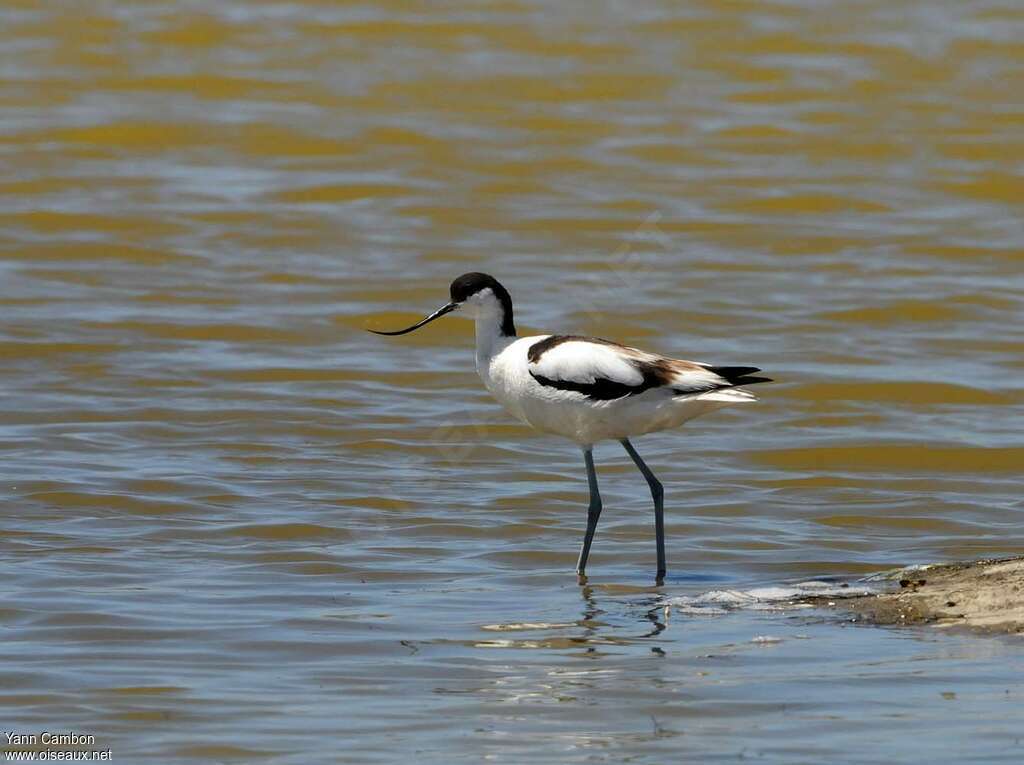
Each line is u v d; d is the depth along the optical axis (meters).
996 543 11.52
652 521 12.09
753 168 24.33
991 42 30.92
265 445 13.91
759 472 13.43
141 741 7.63
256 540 11.39
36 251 19.95
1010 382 16.11
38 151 24.00
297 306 18.36
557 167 24.17
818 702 8.10
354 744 7.61
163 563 10.77
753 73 28.98
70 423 14.37
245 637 9.21
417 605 9.95
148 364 16.22
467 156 24.52
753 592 10.18
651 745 7.56
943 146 25.55
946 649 8.91
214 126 25.50
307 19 31.31
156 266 19.66
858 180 23.97
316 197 22.61
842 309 18.53
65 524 11.62
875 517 12.20
